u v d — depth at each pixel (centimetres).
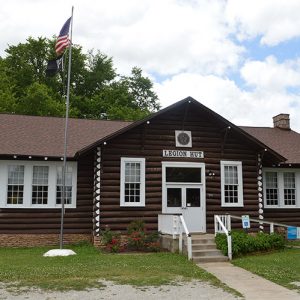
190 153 2092
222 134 2152
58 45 1852
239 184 2142
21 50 4725
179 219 1748
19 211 2020
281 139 2794
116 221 1962
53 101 4088
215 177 2109
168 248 1798
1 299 957
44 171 2086
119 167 2000
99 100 4816
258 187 2172
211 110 2041
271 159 2278
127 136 2033
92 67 5303
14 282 1133
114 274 1252
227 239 1648
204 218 2053
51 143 2175
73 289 1062
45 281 1145
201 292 1067
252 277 1278
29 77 4631
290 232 1989
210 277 1256
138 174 2031
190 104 2073
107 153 1994
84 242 2048
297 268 1396
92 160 2136
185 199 2058
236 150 2167
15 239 1994
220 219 1916
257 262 1522
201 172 2097
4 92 4088
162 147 2064
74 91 5012
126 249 1823
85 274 1244
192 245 1684
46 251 1823
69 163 2109
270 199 2427
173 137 2086
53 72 1870
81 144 2202
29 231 2016
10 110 3900
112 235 1834
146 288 1095
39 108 3962
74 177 2102
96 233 1933
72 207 2081
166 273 1291
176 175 2072
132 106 5450
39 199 2062
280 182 2450
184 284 1156
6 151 2003
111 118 4534
